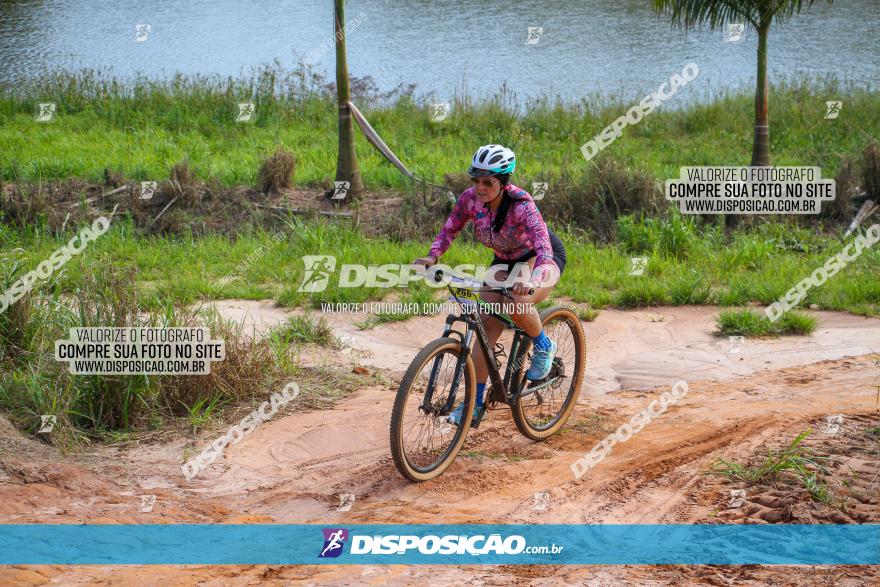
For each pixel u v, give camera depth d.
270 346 7.14
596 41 28.89
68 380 5.88
